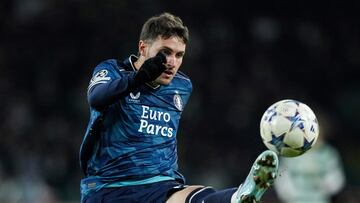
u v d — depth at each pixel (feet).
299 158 109.70
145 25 57.67
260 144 188.55
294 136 52.06
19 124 179.11
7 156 168.04
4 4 209.97
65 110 189.88
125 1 207.62
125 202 56.90
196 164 177.78
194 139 183.52
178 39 55.72
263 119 53.21
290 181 110.32
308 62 215.72
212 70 200.13
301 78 212.43
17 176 160.04
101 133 58.13
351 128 206.59
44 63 199.21
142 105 58.54
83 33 204.13
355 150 196.03
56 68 197.16
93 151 58.75
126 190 57.21
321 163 109.40
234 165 180.24
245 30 216.33
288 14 221.87
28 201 150.41
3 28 206.18
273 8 221.25
